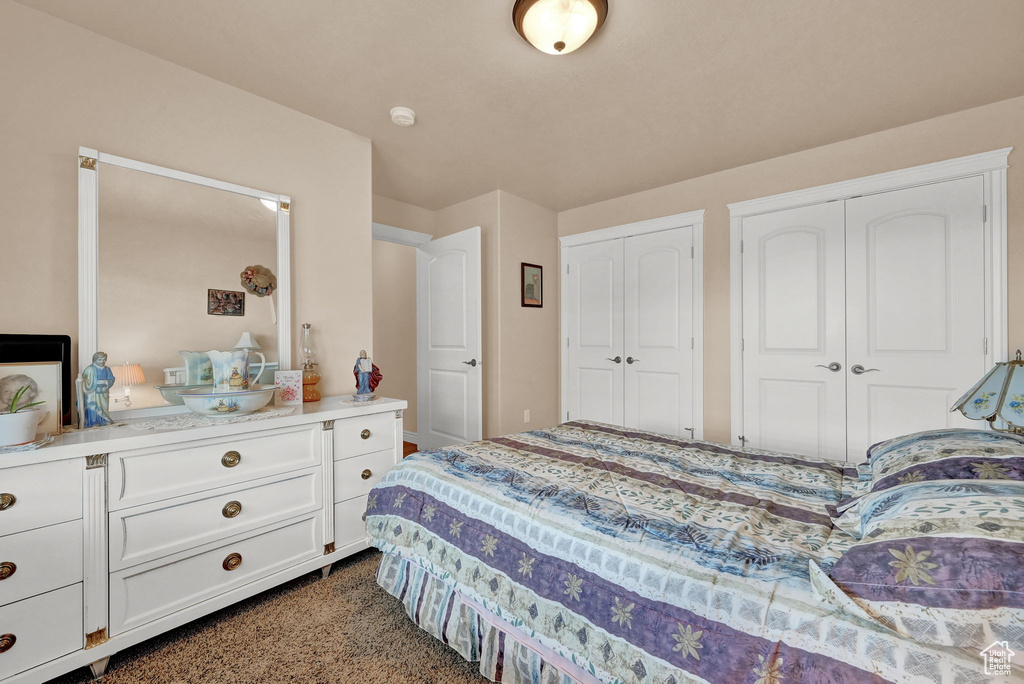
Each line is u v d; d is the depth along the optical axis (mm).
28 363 1497
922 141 2492
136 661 1464
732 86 2127
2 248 1536
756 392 3086
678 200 3463
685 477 1508
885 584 766
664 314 3547
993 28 1712
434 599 1526
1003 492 829
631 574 1004
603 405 3928
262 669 1431
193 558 1602
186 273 1940
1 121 1542
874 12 1630
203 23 1691
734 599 869
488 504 1371
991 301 2307
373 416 2180
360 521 2129
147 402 1819
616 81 2082
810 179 2859
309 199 2398
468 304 3600
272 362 2203
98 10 1617
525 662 1242
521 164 3078
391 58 1911
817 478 1490
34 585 1284
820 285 2832
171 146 1931
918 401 2514
